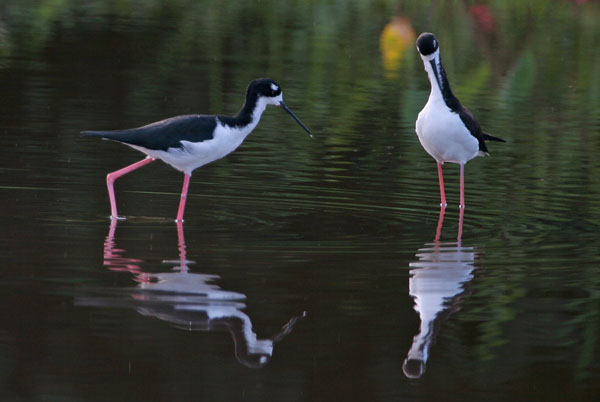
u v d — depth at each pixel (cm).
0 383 671
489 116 2014
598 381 718
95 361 711
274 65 2453
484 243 1087
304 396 675
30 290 850
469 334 793
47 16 2994
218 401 661
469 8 3262
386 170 1511
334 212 1228
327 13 3250
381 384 695
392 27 2845
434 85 1303
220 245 1035
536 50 2728
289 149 1631
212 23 3044
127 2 3369
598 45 2828
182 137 1151
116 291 856
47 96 1942
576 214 1256
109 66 2328
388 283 913
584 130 1897
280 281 906
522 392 694
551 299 884
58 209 1181
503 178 1489
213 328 780
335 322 804
